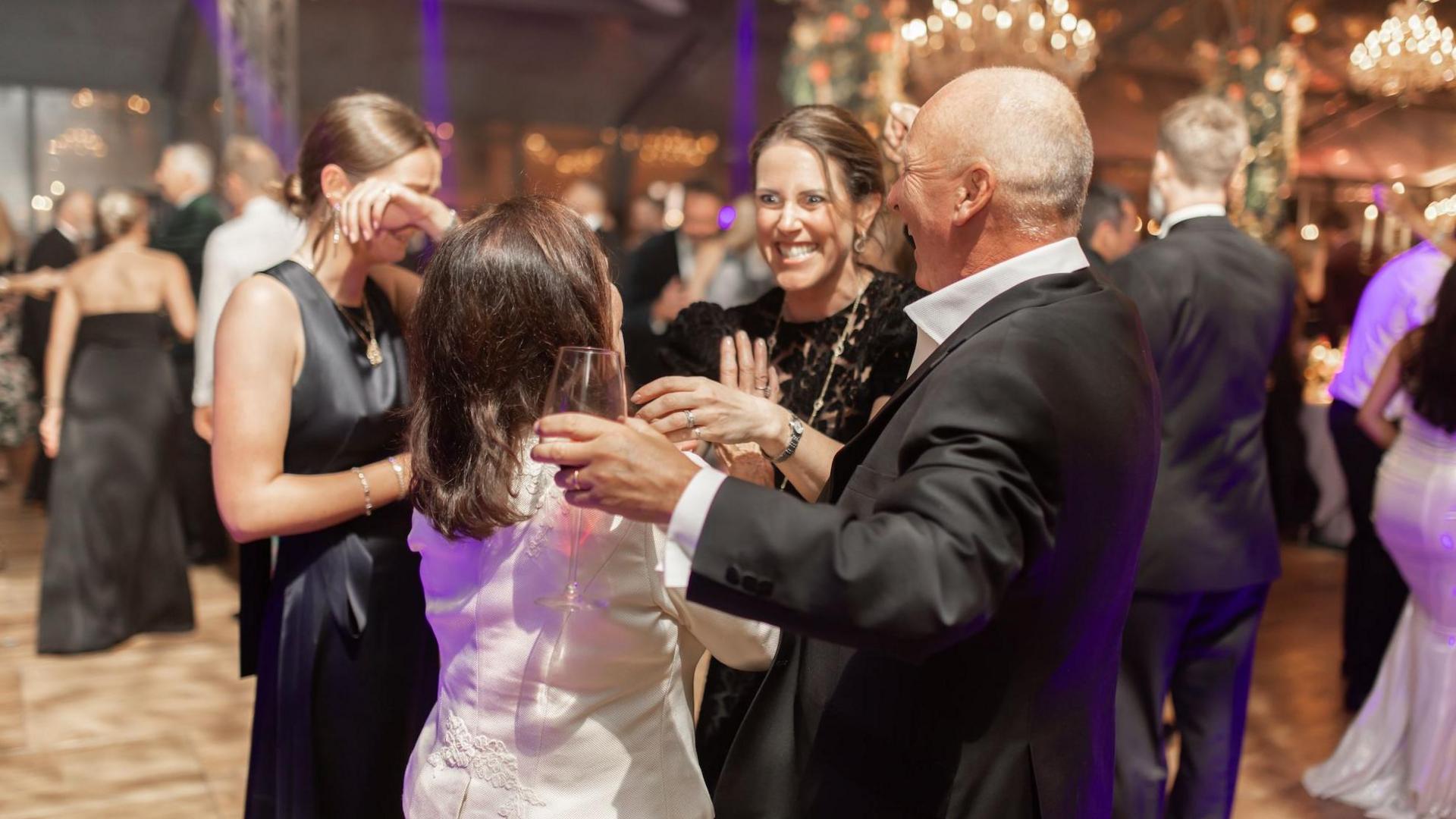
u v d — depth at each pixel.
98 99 12.70
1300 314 6.12
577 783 1.23
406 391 1.97
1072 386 1.17
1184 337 2.49
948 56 6.18
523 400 1.26
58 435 4.35
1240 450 2.55
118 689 3.93
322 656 1.88
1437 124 7.46
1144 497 1.29
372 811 1.91
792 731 1.36
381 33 13.40
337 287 1.94
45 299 6.69
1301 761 3.42
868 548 1.02
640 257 5.50
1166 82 9.77
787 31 13.52
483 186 15.84
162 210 7.34
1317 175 8.18
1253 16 6.10
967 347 1.21
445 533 1.26
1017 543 1.07
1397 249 6.66
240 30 7.43
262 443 1.79
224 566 5.64
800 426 1.60
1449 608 2.94
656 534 1.24
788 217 1.92
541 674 1.22
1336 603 5.12
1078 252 1.32
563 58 14.27
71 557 4.28
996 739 1.22
